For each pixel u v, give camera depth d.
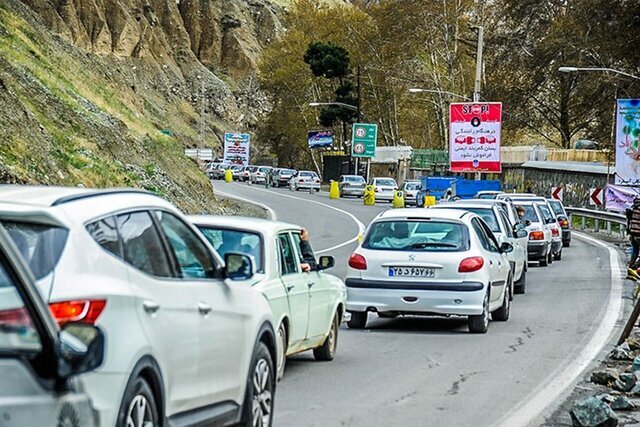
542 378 17.03
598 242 61.94
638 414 14.32
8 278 6.47
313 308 17.28
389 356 19.23
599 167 89.25
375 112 144.38
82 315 7.84
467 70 119.19
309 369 17.66
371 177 140.75
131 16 192.38
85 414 6.89
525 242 36.31
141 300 8.62
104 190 9.36
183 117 192.75
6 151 33.62
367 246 22.67
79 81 65.50
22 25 63.66
